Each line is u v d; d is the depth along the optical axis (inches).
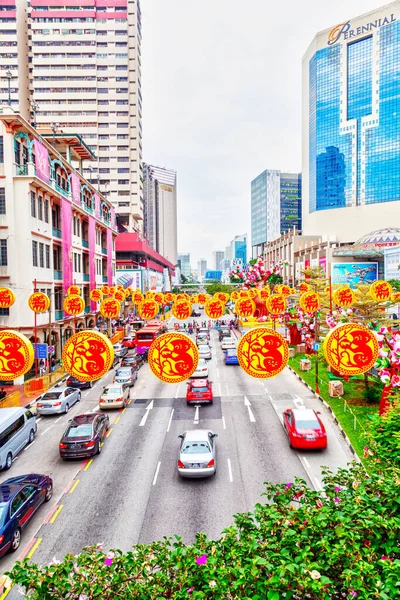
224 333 2053.4
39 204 1349.7
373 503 286.2
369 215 4259.4
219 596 228.2
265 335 471.5
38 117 3772.1
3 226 1227.9
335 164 4463.6
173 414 891.4
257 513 297.9
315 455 650.2
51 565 257.4
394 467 359.3
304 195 5073.8
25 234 1237.1
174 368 444.8
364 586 228.1
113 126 3786.9
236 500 519.2
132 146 3831.2
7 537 419.5
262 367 474.6
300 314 1488.7
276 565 245.3
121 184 3804.1
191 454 580.1
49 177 1421.0
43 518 495.2
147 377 1280.8
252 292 1889.8
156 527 466.6
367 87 4271.7
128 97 3779.5
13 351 444.5
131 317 2682.1
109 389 953.5
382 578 239.0
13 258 1232.2
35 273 1295.5
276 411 888.3
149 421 849.5
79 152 2081.7
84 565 260.5
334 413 833.5
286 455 653.3
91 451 656.4
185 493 543.8
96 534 458.6
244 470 604.4
